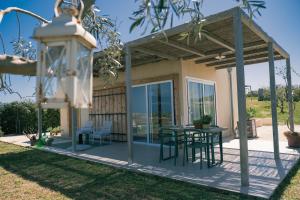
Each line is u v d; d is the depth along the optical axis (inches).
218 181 192.2
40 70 41.3
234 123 477.1
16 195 180.5
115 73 121.9
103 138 462.0
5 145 446.3
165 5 53.5
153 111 382.0
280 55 319.3
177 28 209.5
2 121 643.5
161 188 184.2
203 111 390.0
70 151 347.9
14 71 44.8
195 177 204.4
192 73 369.7
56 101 40.0
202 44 282.0
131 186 191.2
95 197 171.3
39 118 434.6
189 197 164.7
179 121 343.9
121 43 108.4
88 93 44.4
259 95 880.3
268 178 195.6
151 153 314.7
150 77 383.6
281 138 415.8
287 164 236.5
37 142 420.5
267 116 730.8
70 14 41.9
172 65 358.0
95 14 93.5
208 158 234.8
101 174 227.8
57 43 40.6
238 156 281.9
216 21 191.3
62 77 40.0
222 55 323.6
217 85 434.9
